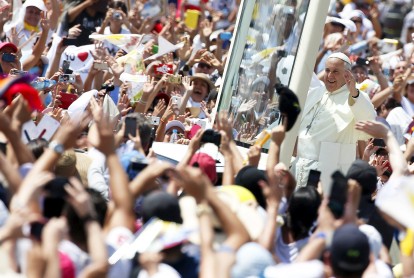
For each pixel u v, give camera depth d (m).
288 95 19.17
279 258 17.36
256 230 16.70
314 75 27.61
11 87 16.94
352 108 26.12
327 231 16.41
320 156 26.30
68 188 14.48
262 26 25.70
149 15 37.75
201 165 19.53
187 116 29.84
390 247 21.58
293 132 23.20
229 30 41.12
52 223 13.85
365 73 34.84
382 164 25.84
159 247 15.27
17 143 17.16
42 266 13.56
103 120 16.27
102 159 21.02
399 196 14.33
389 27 49.06
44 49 30.38
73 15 35.62
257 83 25.22
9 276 13.65
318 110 26.69
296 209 17.75
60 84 27.78
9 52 28.31
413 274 15.55
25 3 32.28
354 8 46.72
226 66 27.16
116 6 37.06
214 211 15.06
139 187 16.44
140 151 19.41
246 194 17.23
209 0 45.84
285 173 18.75
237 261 15.12
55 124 22.50
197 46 37.06
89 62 31.64
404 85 34.25
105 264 13.96
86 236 15.16
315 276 15.05
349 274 14.75
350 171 19.88
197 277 15.36
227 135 20.28
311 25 23.41
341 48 35.34
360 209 19.78
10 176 15.66
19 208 14.09
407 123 33.47
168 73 30.67
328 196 16.78
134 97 28.67
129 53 30.50
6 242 13.90
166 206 15.51
